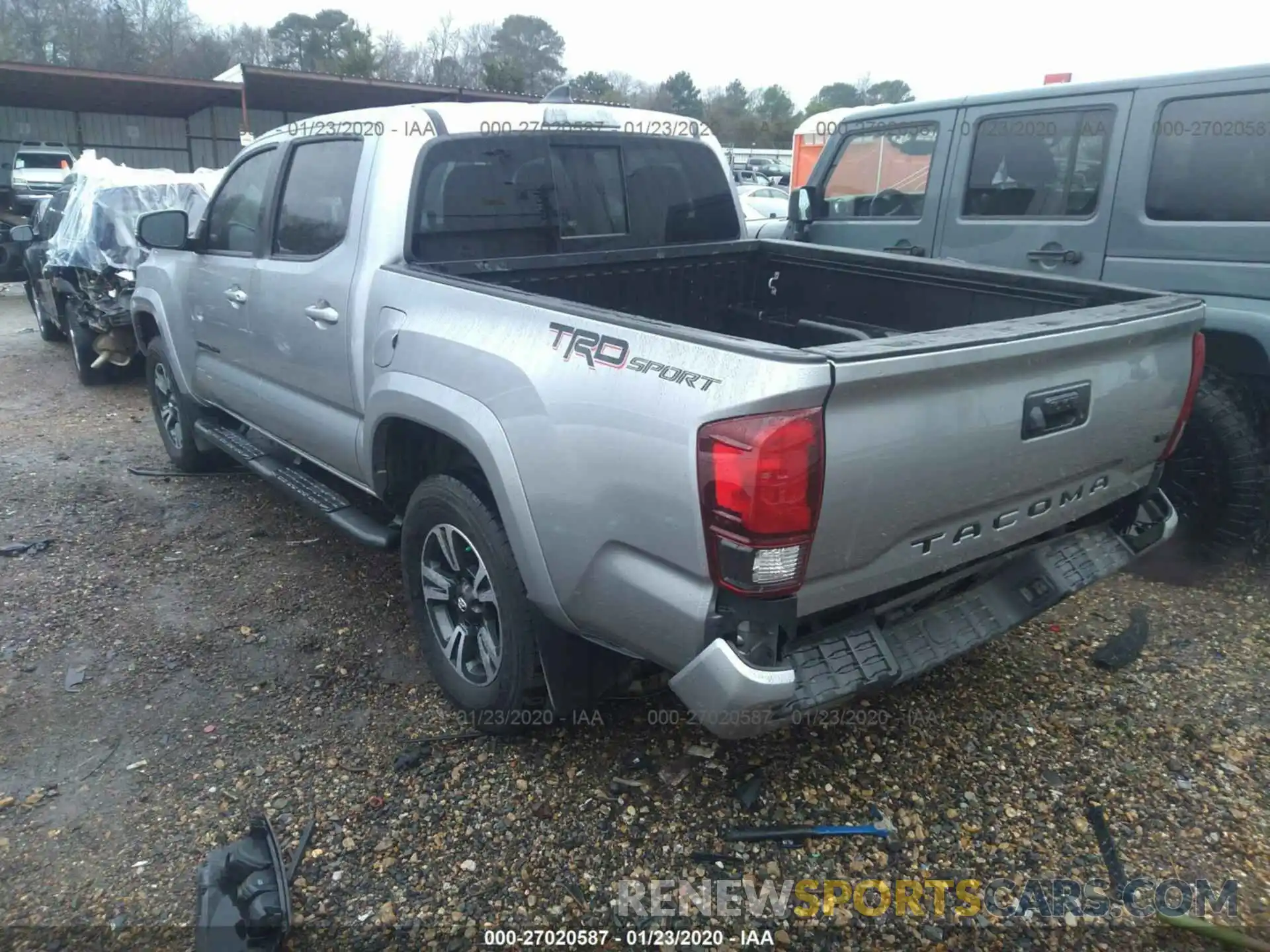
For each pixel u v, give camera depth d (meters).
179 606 4.04
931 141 5.38
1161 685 3.39
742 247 4.24
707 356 2.13
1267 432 4.16
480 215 3.48
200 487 5.52
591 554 2.43
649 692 3.16
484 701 3.00
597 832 2.69
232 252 4.32
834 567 2.17
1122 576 4.28
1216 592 4.09
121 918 2.40
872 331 3.81
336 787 2.88
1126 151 4.39
